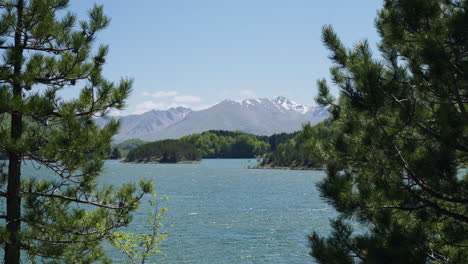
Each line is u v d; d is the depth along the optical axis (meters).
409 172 6.61
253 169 187.50
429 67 6.41
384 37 7.42
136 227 39.06
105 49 9.23
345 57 7.80
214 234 38.03
